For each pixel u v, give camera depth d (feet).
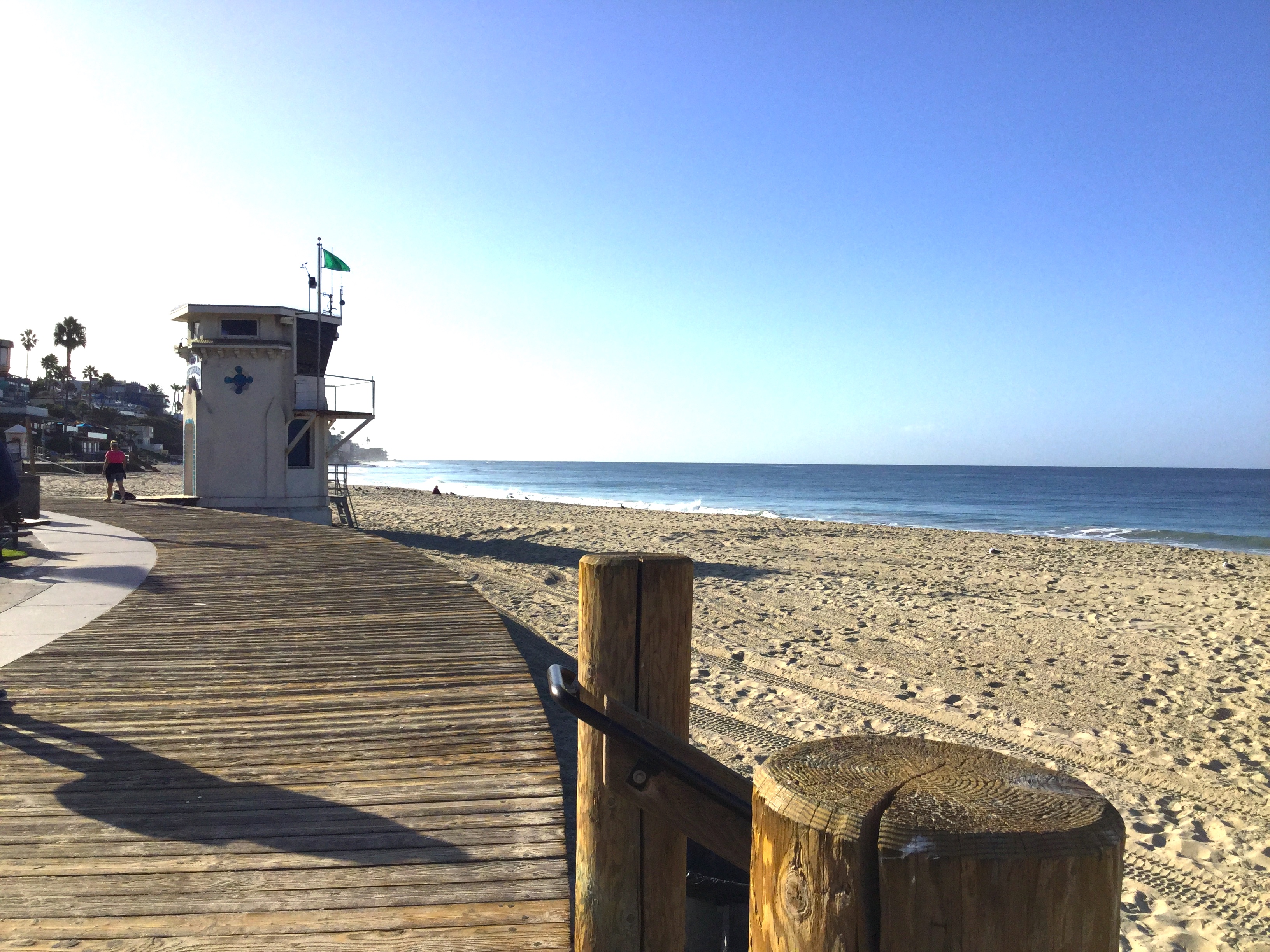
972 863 2.82
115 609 26.71
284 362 77.87
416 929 9.15
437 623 24.77
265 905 9.61
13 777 13.33
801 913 3.18
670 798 6.72
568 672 6.97
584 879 7.85
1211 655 36.76
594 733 7.65
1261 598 53.11
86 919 9.30
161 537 46.62
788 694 30.04
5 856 10.69
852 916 3.02
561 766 21.27
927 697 29.89
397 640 22.68
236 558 38.47
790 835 3.24
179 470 281.54
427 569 35.14
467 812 12.11
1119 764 23.82
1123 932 15.48
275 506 77.51
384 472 542.16
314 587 30.86
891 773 3.47
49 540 44.75
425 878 10.25
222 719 16.28
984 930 2.85
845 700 29.58
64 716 16.35
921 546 88.38
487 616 25.76
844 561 72.59
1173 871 17.78
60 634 23.22
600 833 7.65
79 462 203.72
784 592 53.62
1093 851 2.90
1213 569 71.36
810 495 256.52
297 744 14.90
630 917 7.63
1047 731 26.35
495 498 187.01
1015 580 61.62
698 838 6.72
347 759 14.21
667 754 6.55
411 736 15.37
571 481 377.71
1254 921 15.87
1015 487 318.24
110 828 11.53
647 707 7.34
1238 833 19.53
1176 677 33.04
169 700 17.46
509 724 16.02
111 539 45.37
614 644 7.34
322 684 18.61
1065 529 140.67
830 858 3.07
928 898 2.87
